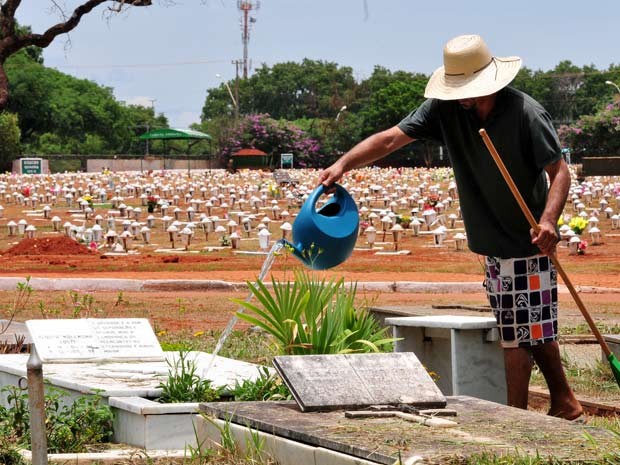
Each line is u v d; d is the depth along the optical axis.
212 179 60.34
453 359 7.50
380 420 5.15
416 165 96.31
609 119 93.38
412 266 23.00
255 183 55.16
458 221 35.84
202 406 5.71
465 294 18.59
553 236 5.96
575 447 4.56
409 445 4.56
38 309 14.70
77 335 7.89
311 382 5.51
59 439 6.09
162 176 65.75
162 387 6.64
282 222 35.28
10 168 87.00
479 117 6.41
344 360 5.69
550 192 6.22
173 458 5.77
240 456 5.18
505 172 5.88
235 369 7.64
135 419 6.18
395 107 102.75
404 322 7.97
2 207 39.88
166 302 16.55
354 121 109.00
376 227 33.50
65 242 26.42
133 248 28.02
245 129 99.25
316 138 104.31
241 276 20.56
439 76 6.53
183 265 22.92
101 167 92.25
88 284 19.34
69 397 6.86
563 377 6.63
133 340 7.98
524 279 6.46
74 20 27.80
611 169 61.75
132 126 122.12
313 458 4.68
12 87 103.75
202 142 127.62
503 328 6.54
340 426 4.99
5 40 28.02
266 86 148.88
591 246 27.69
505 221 6.44
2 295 17.45
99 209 40.56
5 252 26.09
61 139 108.38
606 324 12.83
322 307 7.23
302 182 57.88
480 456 4.34
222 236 29.88
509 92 6.42
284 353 7.07
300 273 7.53
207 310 15.29
